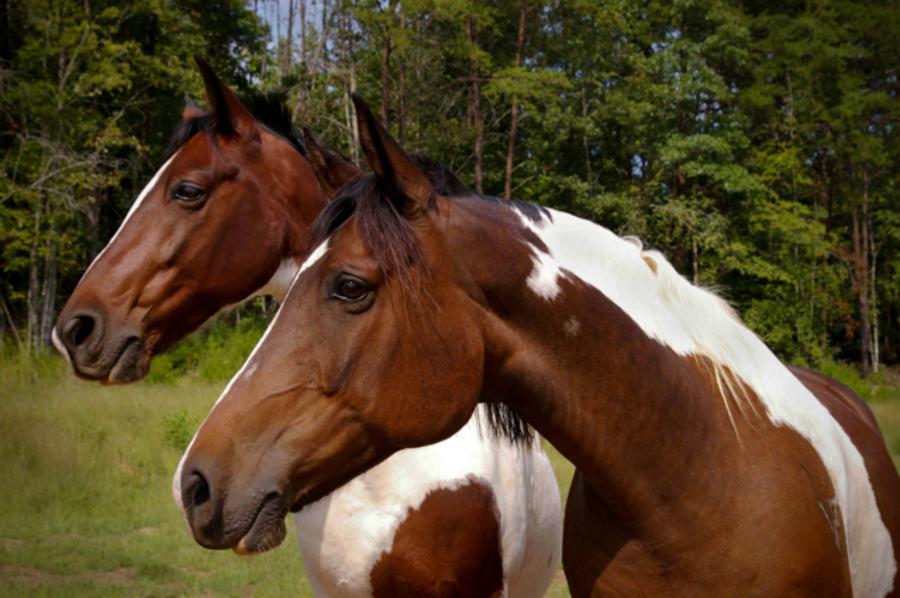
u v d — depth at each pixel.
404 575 2.67
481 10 23.17
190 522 1.77
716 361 2.25
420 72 22.73
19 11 21.56
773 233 25.59
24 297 20.61
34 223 18.91
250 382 1.86
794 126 26.80
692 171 24.95
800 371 3.26
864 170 28.19
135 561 5.98
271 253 3.32
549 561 3.27
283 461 1.82
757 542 1.99
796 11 28.55
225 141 3.30
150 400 10.91
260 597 5.43
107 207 24.84
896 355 33.69
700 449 2.06
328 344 1.86
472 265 1.98
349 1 21.73
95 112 21.19
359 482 2.68
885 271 32.03
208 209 3.23
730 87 29.55
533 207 2.20
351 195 1.96
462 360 1.93
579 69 26.08
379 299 1.87
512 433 2.35
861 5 27.50
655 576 2.07
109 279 3.13
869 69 30.06
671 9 26.66
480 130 22.94
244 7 27.78
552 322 2.04
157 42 24.92
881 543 2.50
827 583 2.05
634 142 26.94
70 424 9.21
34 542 6.38
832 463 2.27
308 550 2.78
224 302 3.29
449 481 2.67
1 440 8.22
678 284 2.36
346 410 1.87
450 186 2.12
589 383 2.06
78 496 7.34
